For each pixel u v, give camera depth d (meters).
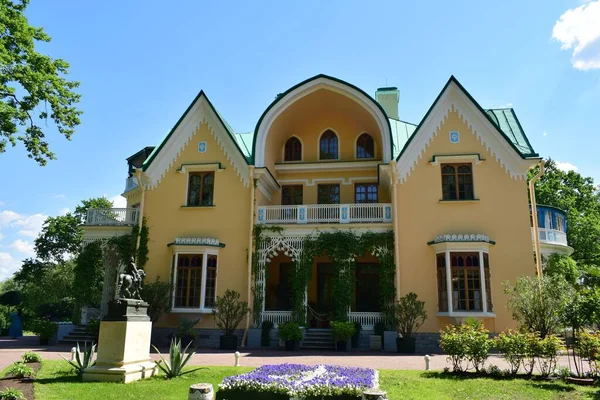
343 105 24.89
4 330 30.19
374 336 19.45
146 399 8.88
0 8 16.81
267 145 24.55
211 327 21.55
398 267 20.47
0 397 8.11
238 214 22.92
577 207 39.47
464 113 21.88
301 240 22.02
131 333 11.22
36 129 19.17
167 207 23.64
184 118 24.41
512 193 20.72
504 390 9.87
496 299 19.53
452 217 20.80
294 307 21.09
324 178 26.39
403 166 21.69
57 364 13.16
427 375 11.73
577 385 10.41
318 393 6.90
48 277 45.22
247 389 7.20
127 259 23.17
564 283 15.23
